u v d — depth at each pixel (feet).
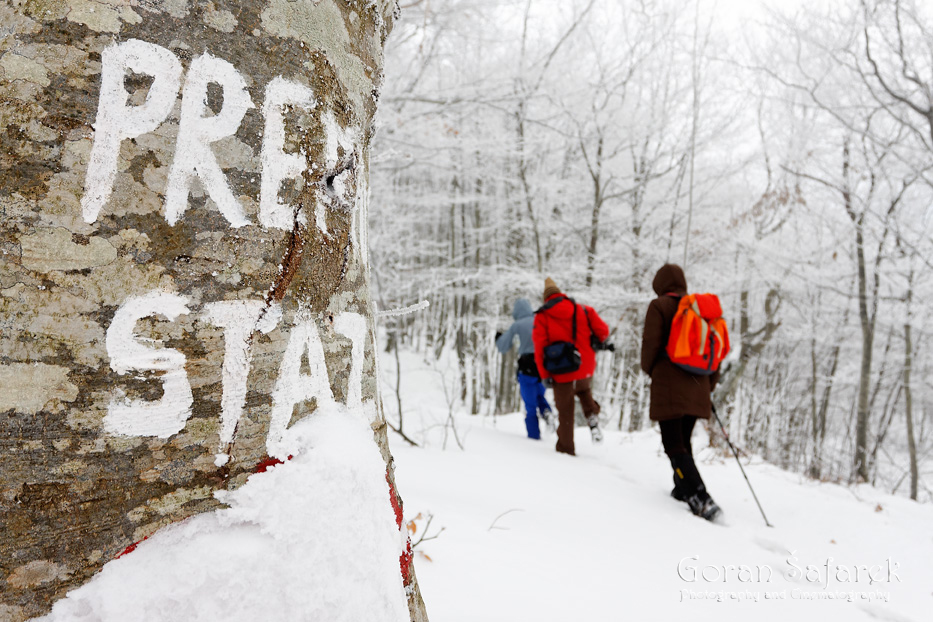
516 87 24.21
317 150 2.47
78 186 1.94
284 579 2.13
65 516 1.90
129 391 1.98
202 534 2.09
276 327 2.30
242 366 2.20
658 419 10.39
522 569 6.10
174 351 2.06
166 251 2.06
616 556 7.31
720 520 9.71
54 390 1.89
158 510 2.03
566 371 13.74
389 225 30.22
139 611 1.92
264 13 2.30
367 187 3.06
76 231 1.93
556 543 7.38
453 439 13.98
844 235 31.76
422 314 53.72
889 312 33.35
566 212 40.40
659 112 36.22
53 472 1.88
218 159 2.17
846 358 46.85
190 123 2.11
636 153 39.65
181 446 2.07
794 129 31.45
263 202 2.27
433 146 21.93
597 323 13.99
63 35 1.95
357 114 2.78
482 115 26.09
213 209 2.15
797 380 51.21
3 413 1.84
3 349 1.85
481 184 38.37
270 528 2.15
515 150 29.81
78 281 1.93
